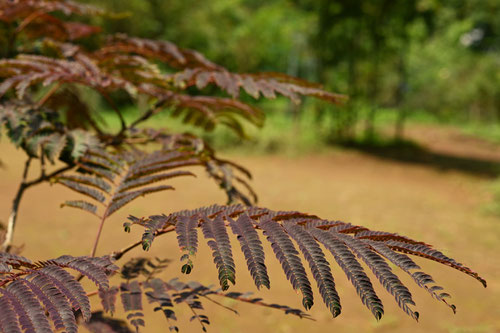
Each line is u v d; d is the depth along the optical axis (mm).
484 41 22562
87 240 3809
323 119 12828
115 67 1357
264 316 2766
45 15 1471
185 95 1318
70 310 518
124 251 898
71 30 1602
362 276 507
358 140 12906
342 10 12375
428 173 8648
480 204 5781
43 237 3828
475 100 22188
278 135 10789
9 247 1134
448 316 2709
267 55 17891
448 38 18016
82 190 929
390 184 7332
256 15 15000
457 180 7852
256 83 1037
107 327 827
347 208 5480
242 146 9930
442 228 4500
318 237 576
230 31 15695
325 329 2645
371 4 12477
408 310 468
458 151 12586
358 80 13352
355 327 2676
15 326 475
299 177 7594
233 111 1401
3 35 1538
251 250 546
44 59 1169
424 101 23984
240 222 615
